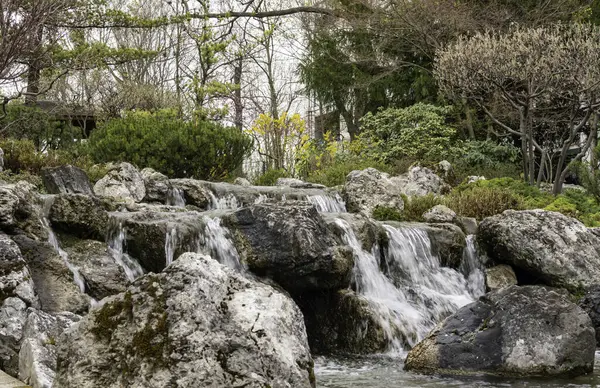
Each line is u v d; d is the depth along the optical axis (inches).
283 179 661.3
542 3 1030.4
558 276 440.8
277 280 361.1
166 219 367.9
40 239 325.1
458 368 279.0
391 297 409.1
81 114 971.3
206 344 139.1
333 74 1175.6
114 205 422.3
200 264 153.0
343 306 359.3
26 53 613.0
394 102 1171.9
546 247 448.8
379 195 565.6
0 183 371.6
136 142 641.0
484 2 1061.1
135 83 1071.6
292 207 378.6
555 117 835.4
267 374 138.6
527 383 259.4
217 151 674.2
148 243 349.4
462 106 1016.9
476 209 592.4
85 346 144.6
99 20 954.1
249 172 922.1
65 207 348.5
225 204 528.4
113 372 139.9
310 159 888.3
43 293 285.0
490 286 450.9
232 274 155.2
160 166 641.0
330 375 280.2
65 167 476.4
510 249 460.4
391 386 256.1
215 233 371.6
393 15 1055.0
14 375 228.7
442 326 297.7
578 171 727.1
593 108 698.2
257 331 143.4
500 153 940.0
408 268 442.3
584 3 1066.7
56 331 246.1
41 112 809.5
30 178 474.6
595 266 443.8
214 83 986.1
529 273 462.9
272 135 872.9
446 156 901.2
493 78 719.7
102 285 318.3
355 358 327.9
